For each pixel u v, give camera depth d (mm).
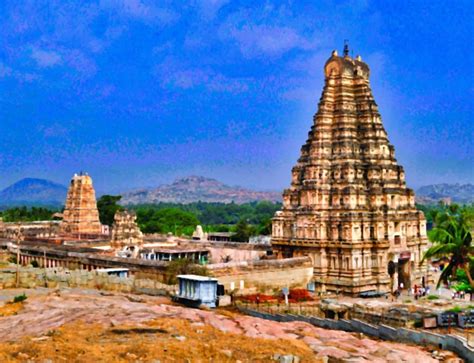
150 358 44000
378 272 120125
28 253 139625
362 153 128250
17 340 47969
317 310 87812
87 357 43438
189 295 76562
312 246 122500
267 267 113812
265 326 59281
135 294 82562
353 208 120625
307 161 130250
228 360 46000
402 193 128250
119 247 154375
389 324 75875
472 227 103688
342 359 49562
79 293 76438
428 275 131500
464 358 54250
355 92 132000
